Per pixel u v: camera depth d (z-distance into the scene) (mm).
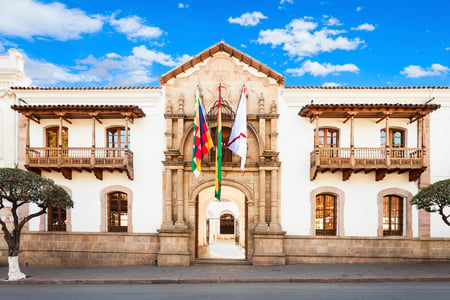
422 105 16516
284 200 18375
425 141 18375
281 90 18797
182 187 18297
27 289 13469
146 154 18719
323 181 18391
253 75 18906
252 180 18484
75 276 15273
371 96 18547
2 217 18672
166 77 18766
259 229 17844
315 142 17234
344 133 18516
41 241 18547
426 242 18047
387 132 16984
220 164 17125
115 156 18812
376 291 12672
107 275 15414
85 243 18453
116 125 18859
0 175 14078
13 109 17500
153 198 18547
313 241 18156
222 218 34500
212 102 18766
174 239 17828
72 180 18703
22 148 18781
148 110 18906
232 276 15000
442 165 18297
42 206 15430
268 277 14734
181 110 18484
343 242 18109
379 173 17750
